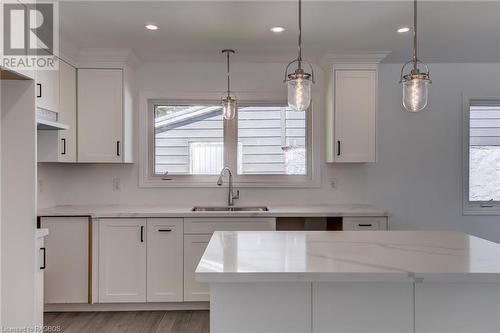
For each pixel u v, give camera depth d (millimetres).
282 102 3895
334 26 2859
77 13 2590
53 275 3111
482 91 3910
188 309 3258
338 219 3312
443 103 3910
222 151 3891
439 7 2527
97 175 3744
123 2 2432
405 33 3014
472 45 3312
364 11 2592
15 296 2072
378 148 3893
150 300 3158
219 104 3879
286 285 1569
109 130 3395
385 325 1576
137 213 3137
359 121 3473
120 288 3146
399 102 3887
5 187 2070
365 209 3416
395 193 3898
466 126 3926
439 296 1574
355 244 1944
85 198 3742
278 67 3832
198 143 3889
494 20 2752
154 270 3160
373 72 3486
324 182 3861
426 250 1812
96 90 3381
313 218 3543
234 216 3172
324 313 1574
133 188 3773
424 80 1932
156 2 2438
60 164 3697
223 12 2598
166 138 3881
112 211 3209
